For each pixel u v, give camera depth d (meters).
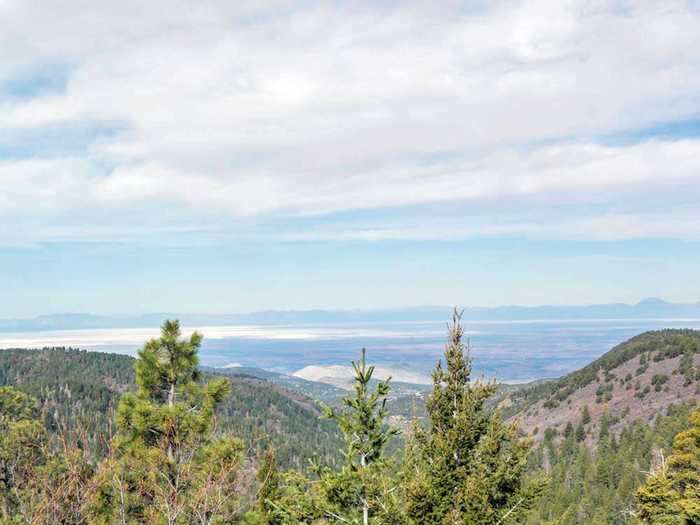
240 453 14.95
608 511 81.25
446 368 15.44
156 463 13.48
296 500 14.22
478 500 13.60
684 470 34.69
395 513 13.37
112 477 12.84
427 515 13.63
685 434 36.16
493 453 14.42
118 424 14.62
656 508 32.09
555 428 159.75
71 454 12.44
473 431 14.82
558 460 128.75
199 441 14.91
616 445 121.31
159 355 16.48
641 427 121.38
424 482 13.61
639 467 95.06
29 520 11.77
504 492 14.36
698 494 31.33
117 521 12.96
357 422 13.67
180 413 14.98
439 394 15.21
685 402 131.25
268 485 14.95
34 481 12.14
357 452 13.70
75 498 12.09
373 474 13.58
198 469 14.02
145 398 15.84
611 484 94.62
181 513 13.05
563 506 85.06
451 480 14.20
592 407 162.00
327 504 13.82
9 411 27.55
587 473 104.44
